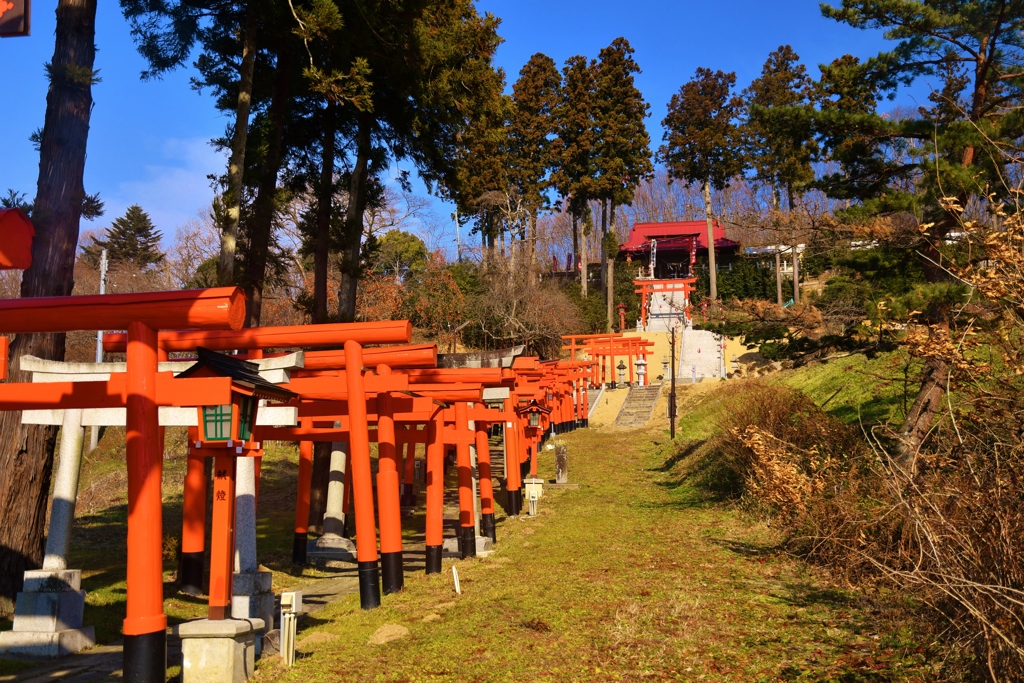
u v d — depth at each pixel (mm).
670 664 7219
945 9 13516
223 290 6602
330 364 10859
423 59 15766
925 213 12898
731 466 18797
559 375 35500
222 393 6781
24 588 8891
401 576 11531
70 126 10508
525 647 7973
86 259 54094
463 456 14719
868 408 18797
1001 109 13883
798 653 7336
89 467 26031
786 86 50688
